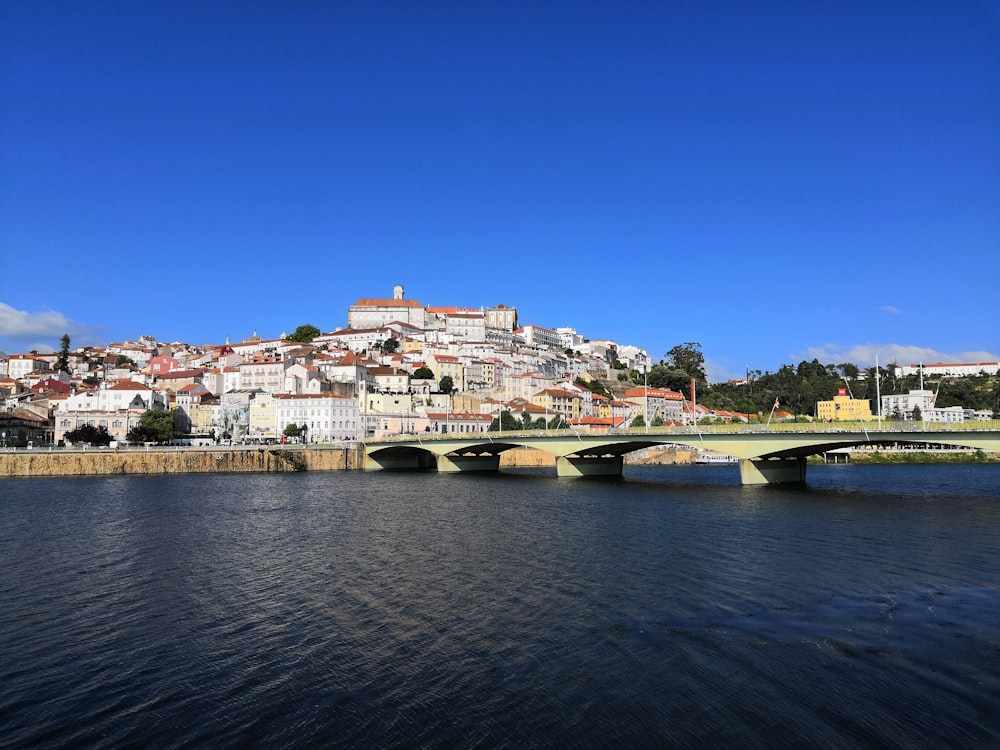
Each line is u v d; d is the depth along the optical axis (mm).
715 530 64750
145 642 33375
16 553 54625
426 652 31641
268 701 27000
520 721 25172
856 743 23484
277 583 44312
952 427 87938
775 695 26875
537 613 37156
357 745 23797
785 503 87562
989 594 40656
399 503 90000
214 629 35188
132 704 26875
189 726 25172
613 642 32531
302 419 197000
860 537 60344
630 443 121812
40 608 38969
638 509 82125
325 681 28703
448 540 60000
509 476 143875
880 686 27578
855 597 40000
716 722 24891
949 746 23219
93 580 45469
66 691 28031
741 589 41844
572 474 139250
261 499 95000
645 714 25516
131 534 63875
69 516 76500
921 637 32969
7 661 31094
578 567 48312
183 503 89625
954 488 110562
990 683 27734
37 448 152000
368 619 36438
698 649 31531
